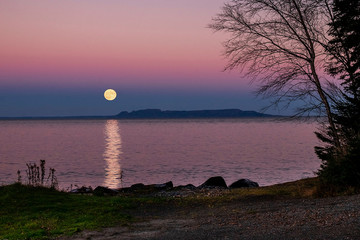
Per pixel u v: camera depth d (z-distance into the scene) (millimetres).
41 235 10469
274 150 64688
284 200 15586
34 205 14797
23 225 11914
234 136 113312
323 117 20266
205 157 55094
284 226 9953
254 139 97688
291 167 42156
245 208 14125
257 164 45625
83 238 10117
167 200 17484
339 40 20656
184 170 41719
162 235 10133
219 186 24969
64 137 114188
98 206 15281
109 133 140250
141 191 23094
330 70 21281
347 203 12016
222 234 9711
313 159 49812
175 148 72125
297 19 20234
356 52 20469
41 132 151375
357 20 20375
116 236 10273
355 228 8789
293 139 96250
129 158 54812
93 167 44500
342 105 19344
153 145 80625
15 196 15930
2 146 78188
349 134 17984
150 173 39656
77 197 17219
